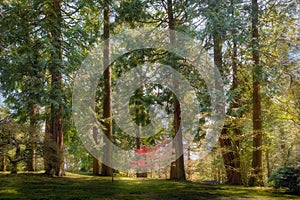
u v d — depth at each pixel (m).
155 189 5.30
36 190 4.82
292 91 6.86
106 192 4.78
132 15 7.21
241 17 6.16
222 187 5.94
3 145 5.87
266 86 6.78
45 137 6.47
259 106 7.02
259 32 6.88
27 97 6.42
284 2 6.62
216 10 5.91
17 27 6.13
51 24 6.63
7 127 5.73
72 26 7.12
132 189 5.27
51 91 6.30
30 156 6.54
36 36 6.93
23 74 6.10
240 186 6.38
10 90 6.38
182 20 7.09
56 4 7.08
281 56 6.61
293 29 6.71
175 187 5.67
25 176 6.55
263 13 6.67
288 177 5.25
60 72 6.31
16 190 4.74
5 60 5.90
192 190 5.22
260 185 6.60
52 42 6.46
